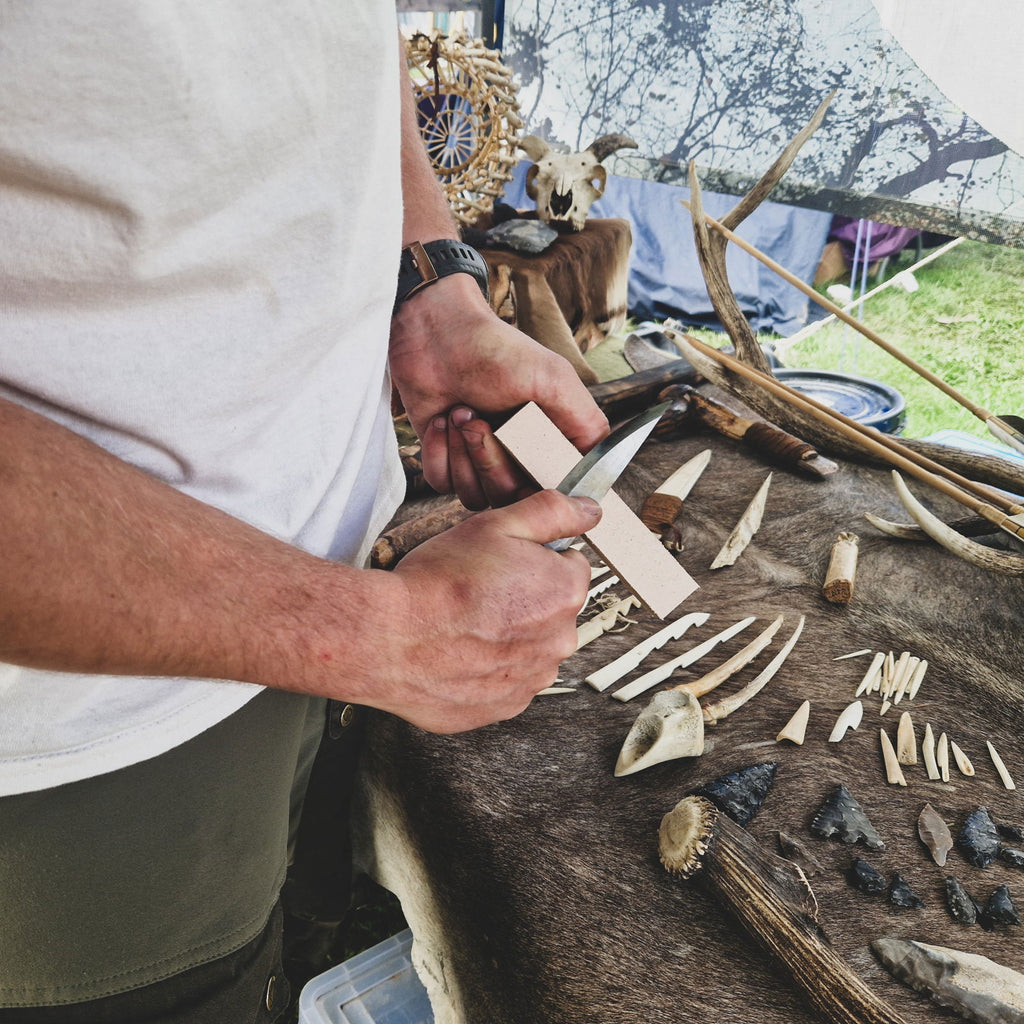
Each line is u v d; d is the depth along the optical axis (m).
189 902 0.68
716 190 2.37
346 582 0.53
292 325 0.58
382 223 0.63
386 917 1.46
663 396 1.77
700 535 1.40
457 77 2.15
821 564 1.31
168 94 0.45
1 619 0.40
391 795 1.00
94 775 0.58
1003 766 0.94
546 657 0.61
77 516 0.42
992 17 1.69
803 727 0.98
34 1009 0.65
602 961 0.74
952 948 0.74
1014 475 1.41
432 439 0.85
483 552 0.58
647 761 0.91
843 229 3.80
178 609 0.46
